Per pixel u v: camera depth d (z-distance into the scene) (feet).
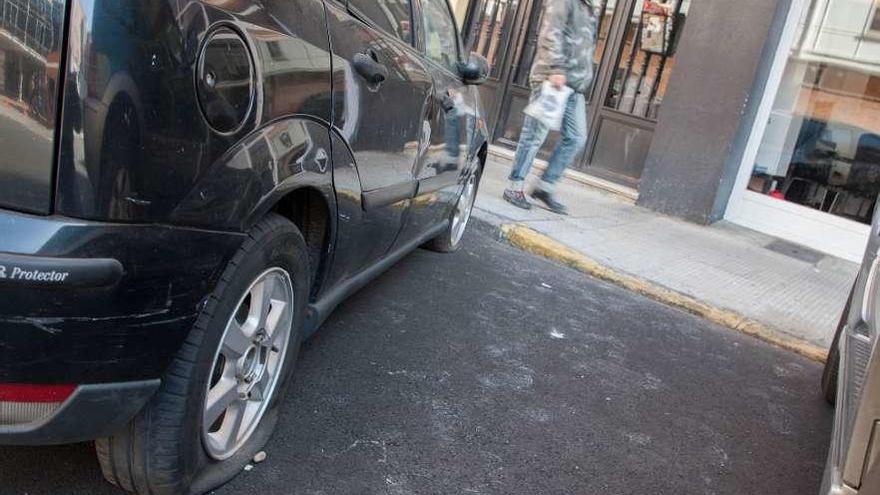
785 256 24.93
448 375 11.66
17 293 5.25
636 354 14.47
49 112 5.25
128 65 5.38
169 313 6.12
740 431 12.07
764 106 26.96
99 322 5.62
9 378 5.48
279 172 7.20
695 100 26.35
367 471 8.70
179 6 5.68
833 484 6.53
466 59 15.75
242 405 7.98
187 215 6.07
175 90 5.69
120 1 5.31
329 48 8.20
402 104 10.62
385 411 10.14
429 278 16.08
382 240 11.39
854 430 6.29
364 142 9.36
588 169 30.01
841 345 11.39
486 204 23.02
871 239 12.39
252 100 6.63
